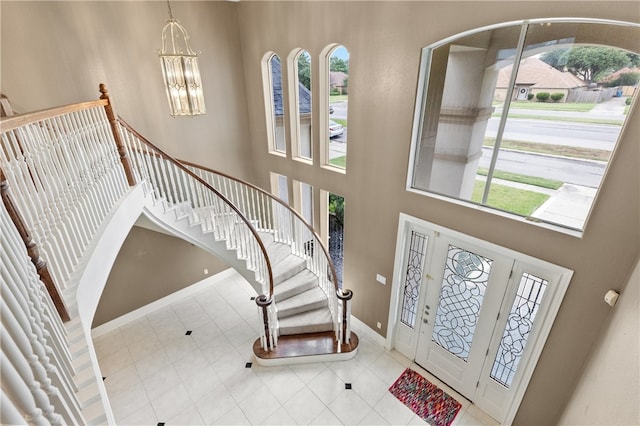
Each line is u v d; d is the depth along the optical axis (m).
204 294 5.94
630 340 1.69
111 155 3.22
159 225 4.13
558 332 2.76
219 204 4.77
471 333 3.62
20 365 0.96
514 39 2.61
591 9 2.12
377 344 4.71
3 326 0.91
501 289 3.21
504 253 2.99
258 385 4.05
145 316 5.37
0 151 1.65
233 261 4.86
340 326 4.45
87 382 1.80
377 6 3.29
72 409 1.40
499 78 2.78
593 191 2.46
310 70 4.38
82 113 2.79
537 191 2.75
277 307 4.66
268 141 5.67
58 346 1.62
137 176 3.76
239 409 3.75
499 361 3.42
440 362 4.06
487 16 2.58
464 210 3.20
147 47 4.51
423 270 3.92
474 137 3.07
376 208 4.10
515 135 2.80
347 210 4.52
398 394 3.92
